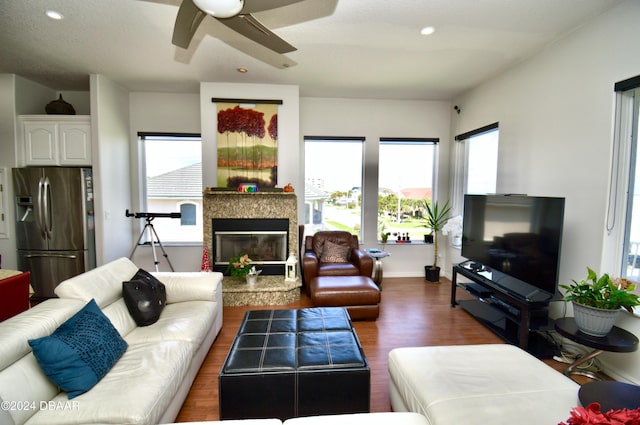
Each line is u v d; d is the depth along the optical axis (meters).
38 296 3.69
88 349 1.50
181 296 2.60
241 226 3.92
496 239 2.94
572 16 2.29
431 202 4.85
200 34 2.62
